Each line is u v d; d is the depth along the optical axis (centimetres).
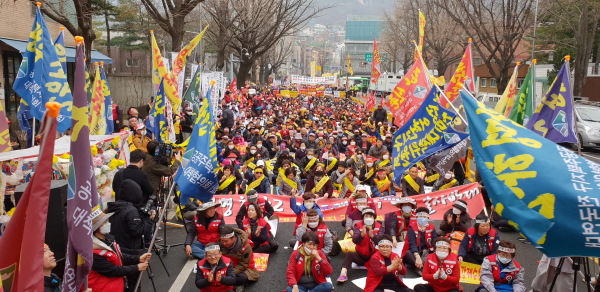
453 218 784
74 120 398
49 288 459
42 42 862
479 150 456
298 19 3894
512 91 1131
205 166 709
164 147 823
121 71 4741
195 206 942
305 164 1398
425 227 736
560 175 395
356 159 1355
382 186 1046
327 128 2184
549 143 425
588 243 374
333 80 5325
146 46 4247
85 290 416
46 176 337
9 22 1958
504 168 428
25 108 952
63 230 578
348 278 722
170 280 700
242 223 809
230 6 3384
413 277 718
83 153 401
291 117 2586
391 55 6875
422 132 795
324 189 1062
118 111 1745
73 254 403
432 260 616
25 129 961
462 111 975
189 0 2242
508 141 438
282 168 1087
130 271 515
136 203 605
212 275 584
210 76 2075
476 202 1012
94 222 493
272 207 934
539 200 396
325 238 713
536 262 795
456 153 974
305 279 625
